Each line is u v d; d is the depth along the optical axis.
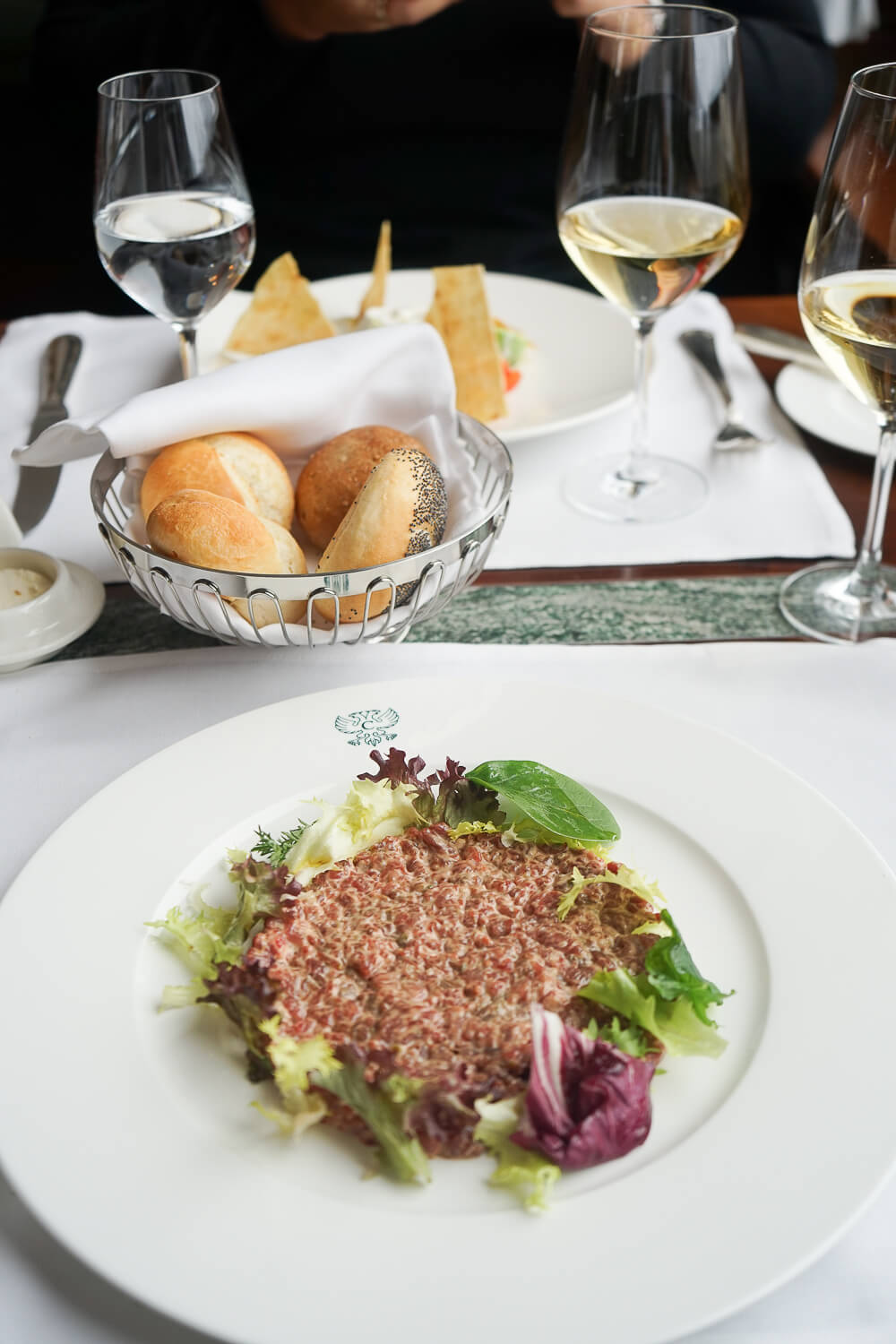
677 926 0.66
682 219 1.07
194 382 0.93
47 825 0.77
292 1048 0.54
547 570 1.05
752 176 2.43
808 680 0.89
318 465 0.95
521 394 1.33
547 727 0.81
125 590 1.03
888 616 0.96
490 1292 0.48
